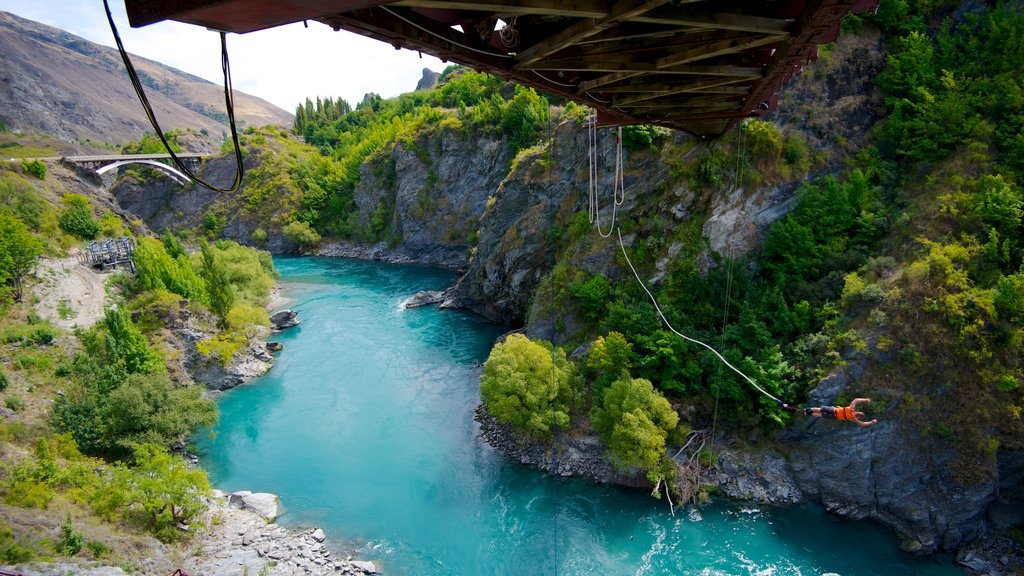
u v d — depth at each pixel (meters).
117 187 142.62
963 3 49.12
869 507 35.59
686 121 25.58
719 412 39.97
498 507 36.88
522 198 72.81
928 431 34.97
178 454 43.50
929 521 34.00
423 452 43.16
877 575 31.70
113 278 60.34
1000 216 37.34
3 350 45.06
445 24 11.21
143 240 71.19
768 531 34.25
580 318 52.22
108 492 33.19
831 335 38.94
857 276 40.34
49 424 39.50
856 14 49.66
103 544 29.38
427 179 113.12
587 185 60.16
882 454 35.66
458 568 32.34
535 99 98.81
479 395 51.81
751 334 40.91
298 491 39.12
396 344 65.31
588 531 34.47
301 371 58.34
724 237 46.88
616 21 9.66
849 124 48.38
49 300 53.53
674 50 13.83
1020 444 33.31
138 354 46.78
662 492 36.91
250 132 154.12
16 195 63.22
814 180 46.97
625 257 51.06
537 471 39.72
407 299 84.31
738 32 12.88
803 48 12.48
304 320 74.75
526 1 8.62
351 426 47.38
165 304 56.12
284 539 34.16
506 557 32.94
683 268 47.25
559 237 61.94
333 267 110.69
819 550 33.06
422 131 114.94
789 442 38.34
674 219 50.00
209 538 33.59
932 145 43.66
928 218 40.53
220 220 135.75
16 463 34.47
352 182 131.88
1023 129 41.12
